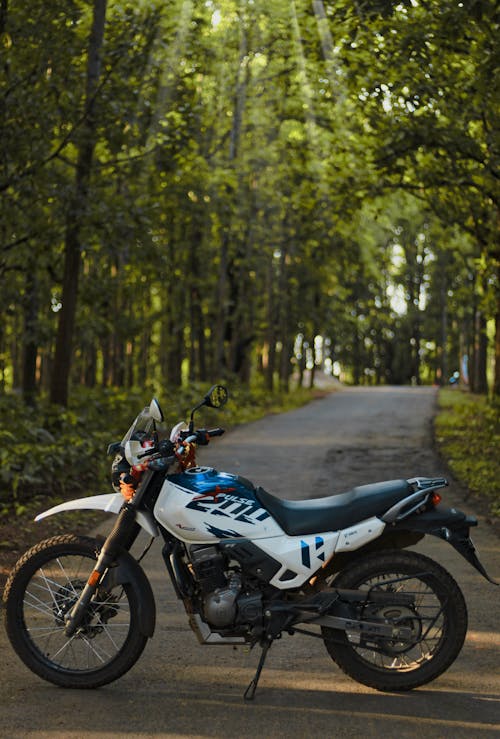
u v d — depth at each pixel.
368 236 33.75
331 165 17.50
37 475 10.88
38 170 13.55
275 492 11.24
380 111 15.05
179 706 4.39
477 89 12.50
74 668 4.78
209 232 31.44
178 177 17.84
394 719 4.21
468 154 14.10
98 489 11.48
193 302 33.97
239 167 27.17
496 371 21.47
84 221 14.04
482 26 11.36
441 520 4.49
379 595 4.54
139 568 4.68
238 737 4.02
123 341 29.94
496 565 7.23
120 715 4.27
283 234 35.59
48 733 4.06
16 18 12.26
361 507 4.55
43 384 37.34
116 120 13.77
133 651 4.59
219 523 4.51
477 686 4.64
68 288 15.25
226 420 22.36
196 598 4.61
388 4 11.90
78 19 12.97
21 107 12.50
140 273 20.53
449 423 20.83
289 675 4.81
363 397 37.31
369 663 4.61
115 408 17.81
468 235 18.73
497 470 12.53
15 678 4.76
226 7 23.12
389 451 15.68
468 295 27.44
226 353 39.81
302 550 4.48
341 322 51.53
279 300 39.53
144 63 14.05
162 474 4.64
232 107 26.36
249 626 4.52
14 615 4.71
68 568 5.68
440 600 4.54
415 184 17.25
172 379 32.94
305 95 21.12
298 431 19.98
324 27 15.49
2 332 30.59
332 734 4.05
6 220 13.98
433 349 81.69
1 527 8.64
